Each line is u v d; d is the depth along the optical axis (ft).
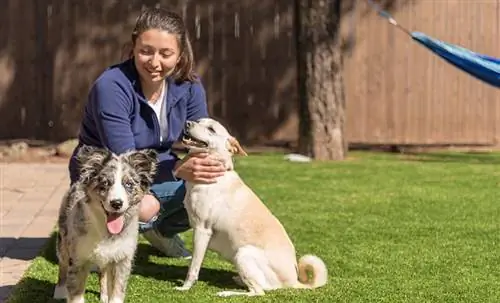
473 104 41.06
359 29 40.60
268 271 16.39
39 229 22.40
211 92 41.11
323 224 23.04
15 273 18.06
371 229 22.47
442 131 41.06
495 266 18.80
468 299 16.22
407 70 40.81
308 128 36.32
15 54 40.45
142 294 16.37
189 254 19.72
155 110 16.98
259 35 40.91
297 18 36.24
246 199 16.80
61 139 40.88
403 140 40.98
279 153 38.75
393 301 15.99
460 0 40.37
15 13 40.24
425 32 40.52
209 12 40.73
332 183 29.86
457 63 29.07
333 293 16.31
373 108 41.06
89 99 16.51
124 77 16.43
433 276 17.89
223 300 15.87
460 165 35.17
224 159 16.70
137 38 16.15
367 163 35.29
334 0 35.70
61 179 30.83
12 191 28.32
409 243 20.93
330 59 35.94
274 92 41.14
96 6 40.50
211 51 40.93
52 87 40.68
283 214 24.32
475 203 26.40
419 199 26.99
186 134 16.74
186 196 16.92
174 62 16.38
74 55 40.63
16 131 40.83
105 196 13.35
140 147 17.11
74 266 14.25
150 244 20.75
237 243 16.51
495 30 40.63
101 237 13.94
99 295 16.28
